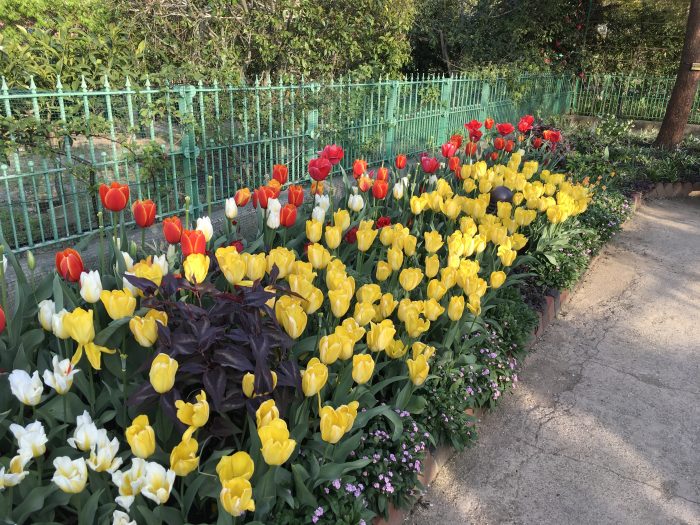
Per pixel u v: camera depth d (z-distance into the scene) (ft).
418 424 10.30
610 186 29.73
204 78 22.53
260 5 31.17
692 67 38.63
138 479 5.49
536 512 10.21
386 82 28.55
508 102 44.21
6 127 14.11
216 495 6.55
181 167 18.89
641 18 57.11
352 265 13.74
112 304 6.83
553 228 18.28
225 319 8.38
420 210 14.20
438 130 34.94
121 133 17.17
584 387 14.32
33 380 6.09
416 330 8.93
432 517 9.98
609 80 56.13
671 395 14.05
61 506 7.06
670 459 11.73
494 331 14.06
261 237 11.93
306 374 6.88
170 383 6.32
